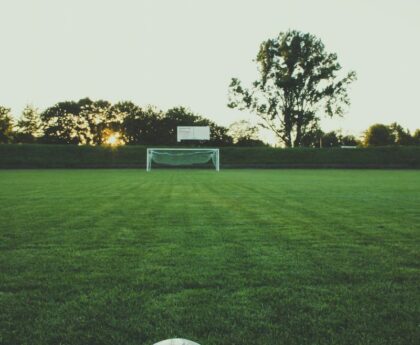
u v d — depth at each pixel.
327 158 43.34
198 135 46.91
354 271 3.58
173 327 2.37
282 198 10.33
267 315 2.55
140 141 67.94
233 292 2.99
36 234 5.29
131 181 18.05
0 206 8.43
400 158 42.66
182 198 10.24
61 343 2.17
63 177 21.91
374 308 2.69
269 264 3.81
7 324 2.42
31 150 40.69
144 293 2.96
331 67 43.38
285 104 45.09
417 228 5.86
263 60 44.88
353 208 8.23
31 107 63.03
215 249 4.44
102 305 2.71
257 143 65.75
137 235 5.24
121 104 68.94
